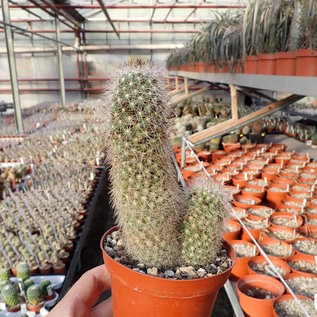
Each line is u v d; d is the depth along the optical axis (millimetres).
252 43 2621
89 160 4699
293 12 2197
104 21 12828
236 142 4938
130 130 704
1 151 5309
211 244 808
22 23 12453
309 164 3984
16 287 2184
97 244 3504
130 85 705
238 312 1791
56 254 2512
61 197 3449
